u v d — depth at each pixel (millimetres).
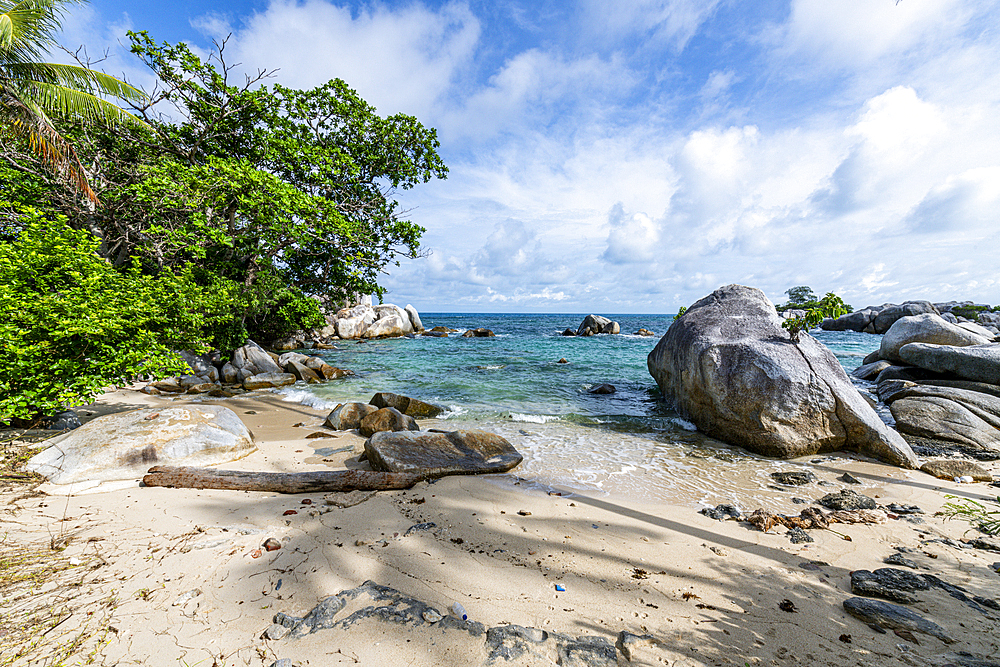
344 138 21578
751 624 2545
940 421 7520
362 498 4555
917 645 2346
